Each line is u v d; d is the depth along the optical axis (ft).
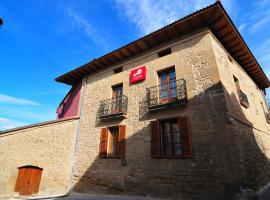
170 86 26.48
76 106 39.81
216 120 20.51
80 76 41.60
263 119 34.58
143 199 21.49
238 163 17.88
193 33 26.86
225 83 23.09
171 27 26.68
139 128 26.43
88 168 29.76
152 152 23.59
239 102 25.52
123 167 25.88
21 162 27.63
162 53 30.22
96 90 36.22
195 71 24.41
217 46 26.13
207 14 24.26
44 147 30.07
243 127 22.94
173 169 21.57
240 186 17.10
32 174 28.35
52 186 28.91
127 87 31.14
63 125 33.22
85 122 34.35
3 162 26.43
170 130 24.02
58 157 30.91
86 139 32.48
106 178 27.02
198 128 21.40
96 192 27.22
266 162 26.99
